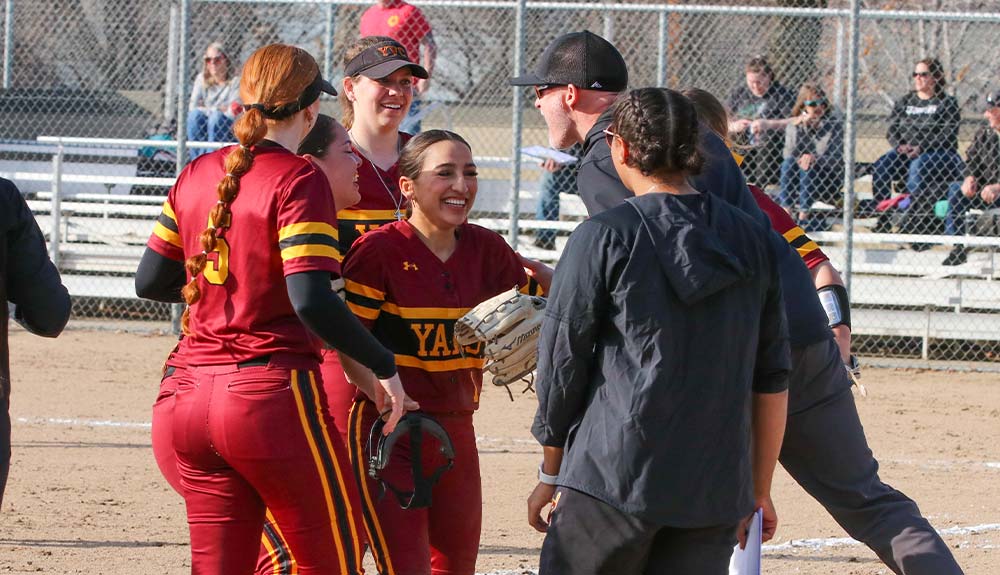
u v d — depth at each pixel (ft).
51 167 96.32
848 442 27.86
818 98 81.25
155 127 98.37
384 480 26.76
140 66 103.50
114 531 39.40
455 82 113.19
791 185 81.66
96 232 91.20
